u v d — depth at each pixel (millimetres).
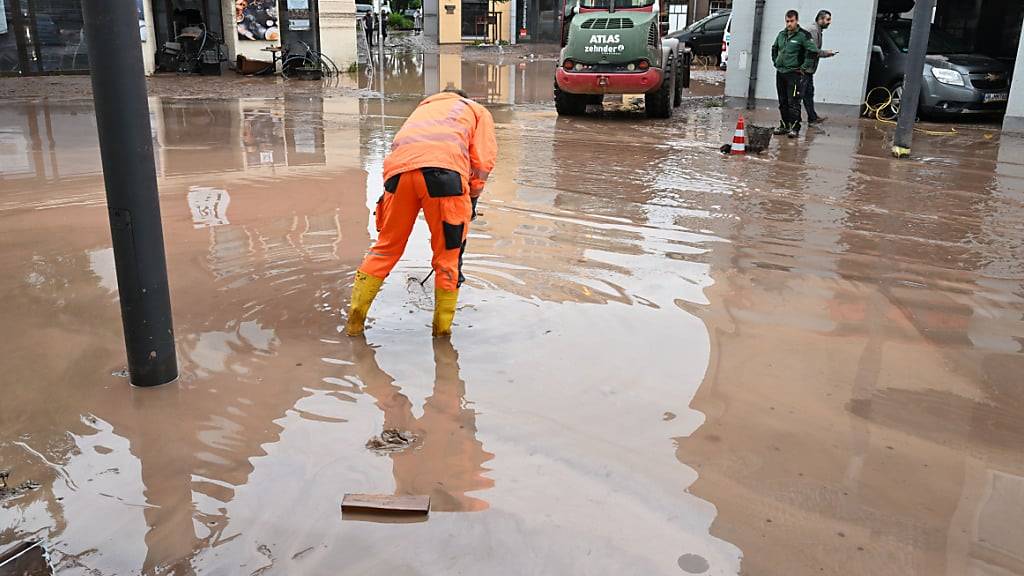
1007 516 2824
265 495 2896
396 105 15703
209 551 2580
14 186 8031
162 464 3098
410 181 4152
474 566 2516
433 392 3711
